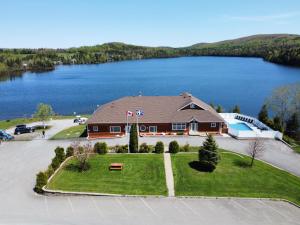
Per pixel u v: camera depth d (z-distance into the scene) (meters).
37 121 78.81
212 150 40.81
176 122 58.91
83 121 76.19
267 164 44.09
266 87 149.50
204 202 34.03
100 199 34.44
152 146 50.16
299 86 77.44
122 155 46.09
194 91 146.12
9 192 36.03
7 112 108.06
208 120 59.12
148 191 36.00
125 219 30.52
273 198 35.06
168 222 30.11
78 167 41.91
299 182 38.84
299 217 31.55
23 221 29.77
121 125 59.06
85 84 181.38
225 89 149.25
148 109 61.09
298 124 64.75
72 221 29.98
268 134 56.50
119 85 174.25
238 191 36.31
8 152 50.56
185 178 39.00
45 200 34.19
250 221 30.61
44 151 50.97
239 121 69.62
